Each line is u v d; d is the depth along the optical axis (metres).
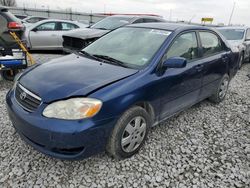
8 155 2.69
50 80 2.53
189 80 3.39
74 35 6.68
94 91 2.32
